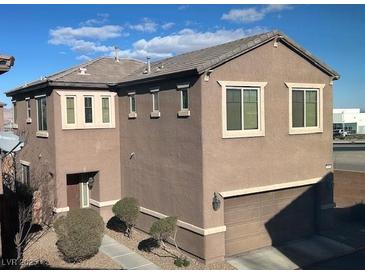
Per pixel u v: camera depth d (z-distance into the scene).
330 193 18.48
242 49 14.95
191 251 14.99
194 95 14.61
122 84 19.16
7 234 15.95
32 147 21.70
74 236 13.92
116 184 20.25
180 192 15.62
